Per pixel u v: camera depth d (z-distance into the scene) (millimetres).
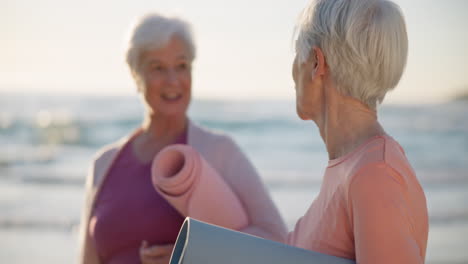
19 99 27188
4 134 17875
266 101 26234
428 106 25844
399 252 873
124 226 1960
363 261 890
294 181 11523
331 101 1086
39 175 12094
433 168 14000
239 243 941
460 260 6117
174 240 1910
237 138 17844
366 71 1024
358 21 1019
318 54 1080
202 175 1612
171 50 2041
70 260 6008
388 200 905
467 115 24109
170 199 1616
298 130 18594
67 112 22672
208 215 1638
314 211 1135
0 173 12344
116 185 2090
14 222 7898
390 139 1008
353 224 961
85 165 13562
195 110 24062
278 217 1880
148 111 2152
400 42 1028
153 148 2107
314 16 1089
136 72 2096
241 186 1922
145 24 2051
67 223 7910
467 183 11477
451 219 8258
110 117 20625
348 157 1023
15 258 6039
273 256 936
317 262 941
